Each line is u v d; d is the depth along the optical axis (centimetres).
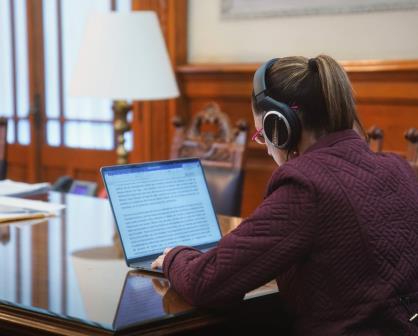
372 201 164
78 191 354
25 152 614
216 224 222
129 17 402
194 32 494
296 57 178
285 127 172
